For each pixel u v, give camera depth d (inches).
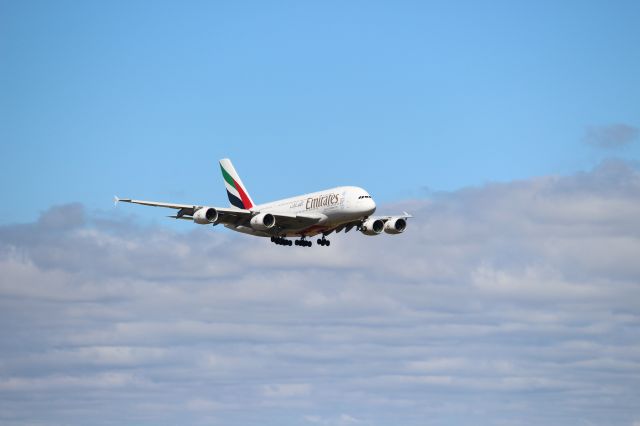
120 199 4005.9
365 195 4030.5
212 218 4030.5
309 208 4222.4
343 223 4217.5
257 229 4092.0
